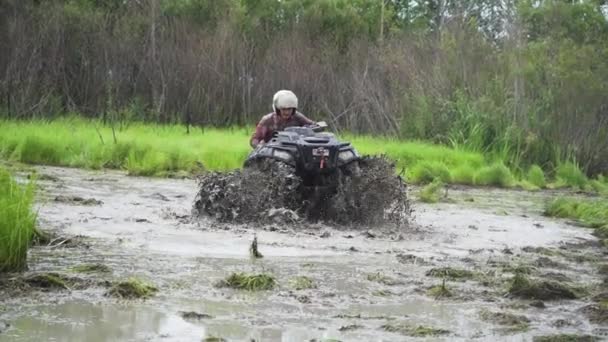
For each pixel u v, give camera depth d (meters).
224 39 47.38
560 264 15.26
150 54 46.69
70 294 11.12
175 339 9.33
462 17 49.81
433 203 24.39
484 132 38.97
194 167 29.95
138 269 12.80
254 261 13.89
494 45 43.97
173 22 49.78
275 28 53.56
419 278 13.23
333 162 18.14
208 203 18.38
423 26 60.78
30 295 10.97
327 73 45.78
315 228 17.66
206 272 12.84
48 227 16.22
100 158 31.02
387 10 59.31
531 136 37.53
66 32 47.12
